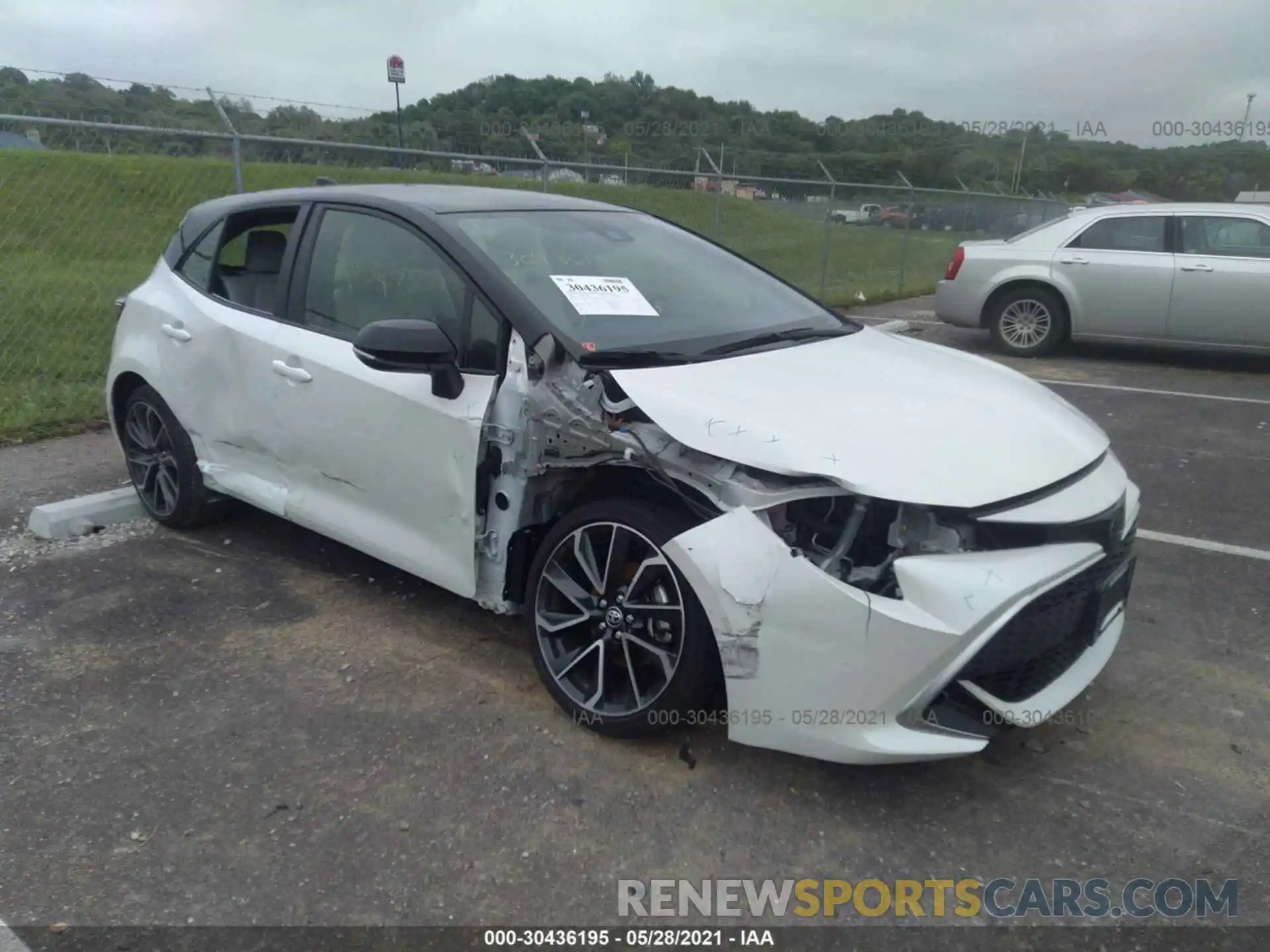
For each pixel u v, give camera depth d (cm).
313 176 886
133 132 689
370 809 281
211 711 328
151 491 481
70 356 763
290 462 399
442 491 339
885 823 281
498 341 328
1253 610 417
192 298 438
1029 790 297
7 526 479
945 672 259
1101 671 325
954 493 265
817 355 353
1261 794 296
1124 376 909
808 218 1435
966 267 1032
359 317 373
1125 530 303
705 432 280
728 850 269
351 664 359
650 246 414
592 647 314
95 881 252
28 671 351
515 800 286
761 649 271
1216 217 927
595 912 247
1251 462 625
